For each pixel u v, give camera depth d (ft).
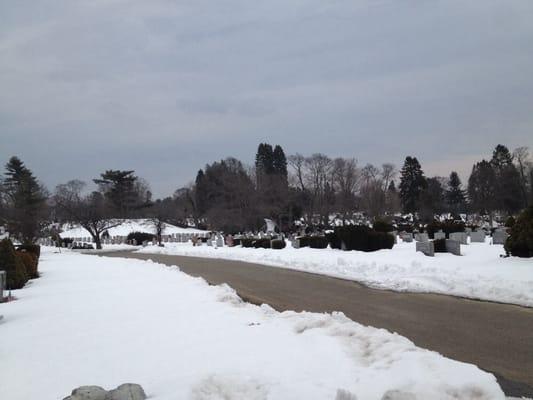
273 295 48.60
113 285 55.72
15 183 263.49
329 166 310.24
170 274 67.56
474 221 290.56
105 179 310.86
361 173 327.67
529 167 277.85
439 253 74.84
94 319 35.04
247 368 21.71
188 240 241.14
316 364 21.99
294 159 311.88
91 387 18.34
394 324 32.81
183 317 34.30
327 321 30.17
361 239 91.04
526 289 42.16
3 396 19.94
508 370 22.72
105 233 267.39
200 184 342.85
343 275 63.05
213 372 21.04
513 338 28.43
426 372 19.34
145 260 102.83
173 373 21.79
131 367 23.06
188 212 364.38
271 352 24.27
